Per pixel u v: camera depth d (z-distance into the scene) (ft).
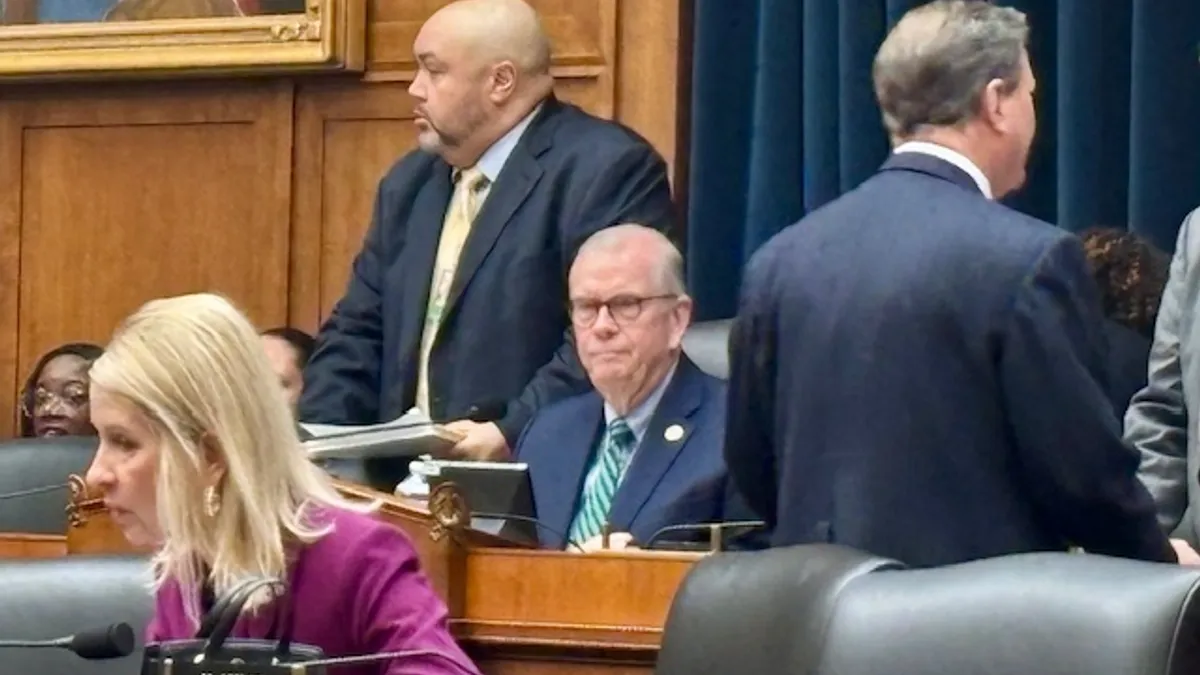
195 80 27.22
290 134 26.86
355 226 26.61
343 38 26.30
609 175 21.35
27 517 20.44
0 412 27.76
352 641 11.66
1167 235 23.00
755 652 11.00
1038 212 24.11
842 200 14.46
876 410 13.62
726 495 17.49
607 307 18.07
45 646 10.46
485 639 14.85
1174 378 17.88
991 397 13.44
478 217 21.58
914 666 10.11
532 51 21.80
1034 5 24.08
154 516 11.64
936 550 13.41
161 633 11.88
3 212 27.89
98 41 27.09
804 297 14.17
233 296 27.07
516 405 19.94
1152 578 9.55
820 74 24.47
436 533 14.89
